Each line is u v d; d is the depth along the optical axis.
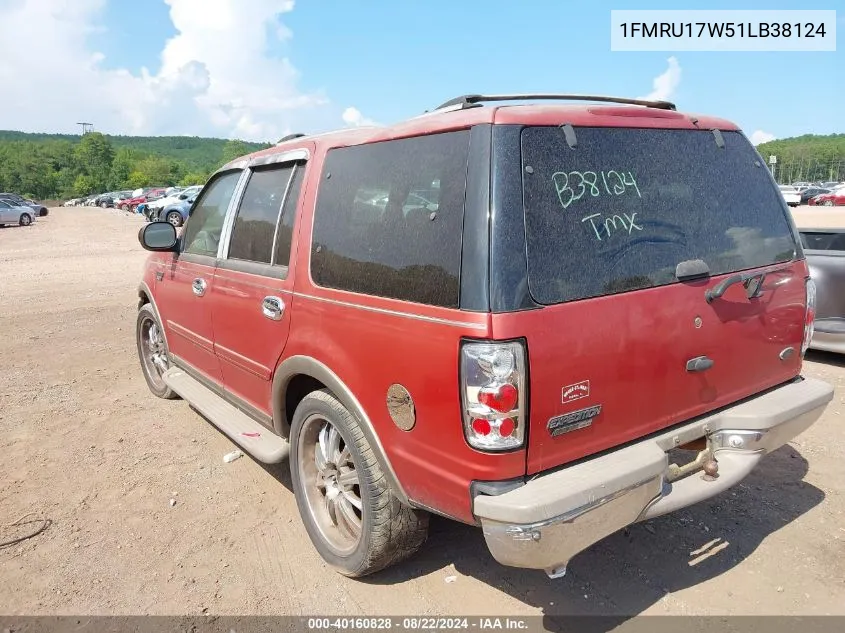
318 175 3.16
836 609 2.74
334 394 2.97
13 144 153.25
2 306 10.34
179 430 4.97
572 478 2.25
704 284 2.70
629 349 2.44
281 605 2.91
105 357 7.15
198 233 4.42
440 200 2.40
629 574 3.03
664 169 2.72
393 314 2.50
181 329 4.67
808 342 3.27
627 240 2.51
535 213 2.29
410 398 2.44
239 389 3.92
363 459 2.75
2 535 3.54
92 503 3.87
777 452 4.24
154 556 3.31
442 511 2.46
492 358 2.14
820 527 3.35
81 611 2.90
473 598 2.91
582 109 2.56
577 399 2.31
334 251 2.91
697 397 2.73
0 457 4.53
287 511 3.73
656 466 2.40
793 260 3.16
